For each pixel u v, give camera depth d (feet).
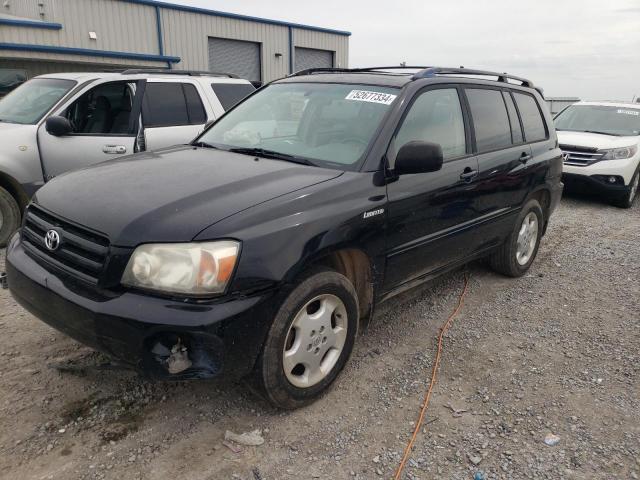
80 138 18.98
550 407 10.28
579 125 34.65
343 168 10.68
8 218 18.25
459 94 13.75
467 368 11.69
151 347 8.09
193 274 7.98
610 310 15.23
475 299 15.64
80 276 8.57
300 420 9.61
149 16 65.87
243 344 8.40
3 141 17.66
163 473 8.16
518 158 15.64
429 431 9.46
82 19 60.34
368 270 10.92
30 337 12.05
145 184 9.58
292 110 12.89
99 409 9.59
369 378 11.10
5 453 8.38
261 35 78.23
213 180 9.66
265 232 8.55
